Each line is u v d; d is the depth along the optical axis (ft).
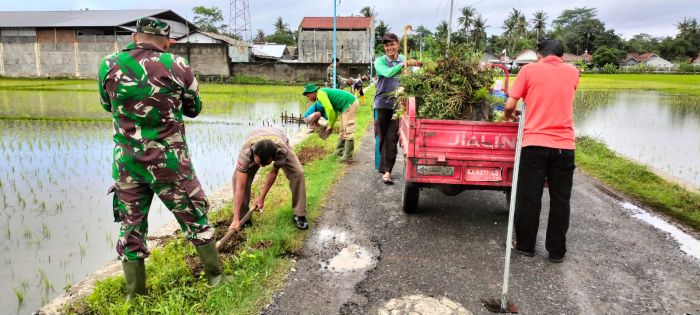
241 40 164.55
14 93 82.64
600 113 59.57
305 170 24.38
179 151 10.78
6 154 30.89
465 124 15.19
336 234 15.98
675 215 18.38
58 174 25.72
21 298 12.37
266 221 16.53
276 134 15.20
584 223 17.39
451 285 12.53
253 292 11.75
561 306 11.56
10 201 21.01
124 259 10.87
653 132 42.96
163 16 155.22
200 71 129.49
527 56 220.84
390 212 18.34
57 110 56.59
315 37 179.42
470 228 16.76
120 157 10.46
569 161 13.44
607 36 321.52
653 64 289.12
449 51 16.96
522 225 14.15
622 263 14.02
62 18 147.54
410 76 17.57
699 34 339.98
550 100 13.33
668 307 11.57
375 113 21.99
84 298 11.33
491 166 15.40
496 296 11.98
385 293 12.07
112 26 134.92
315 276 12.93
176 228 16.33
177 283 12.03
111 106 11.08
